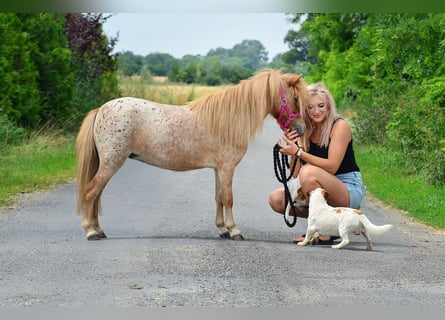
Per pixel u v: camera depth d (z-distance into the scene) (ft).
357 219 27.02
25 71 61.05
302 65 112.37
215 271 23.20
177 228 31.53
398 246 28.48
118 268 23.40
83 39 79.10
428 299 20.38
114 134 28.35
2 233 29.66
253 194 42.32
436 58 50.16
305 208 29.35
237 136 28.76
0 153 53.78
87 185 28.68
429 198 39.34
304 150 29.43
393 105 61.52
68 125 69.41
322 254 26.16
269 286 21.48
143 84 100.68
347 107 88.53
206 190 43.70
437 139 46.39
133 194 41.60
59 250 26.23
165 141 28.68
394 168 51.08
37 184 44.19
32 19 64.64
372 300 20.16
